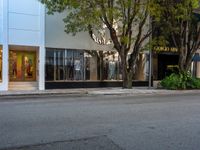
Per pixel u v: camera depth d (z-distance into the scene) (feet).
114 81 94.02
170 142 24.61
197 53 107.55
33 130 28.32
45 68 83.76
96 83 91.30
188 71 96.12
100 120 33.27
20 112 38.91
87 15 74.13
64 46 86.07
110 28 78.84
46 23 83.46
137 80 97.60
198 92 80.64
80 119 33.81
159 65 100.73
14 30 79.61
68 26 78.02
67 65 87.10
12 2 79.30
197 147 23.38
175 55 102.47
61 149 22.63
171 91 81.66
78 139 25.23
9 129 28.68
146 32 94.32
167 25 88.94
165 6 84.79
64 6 74.33
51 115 36.40
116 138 25.58
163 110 41.29
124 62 82.53
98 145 23.61
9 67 82.79
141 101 53.57
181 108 43.57
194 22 94.07
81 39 88.63
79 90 81.00
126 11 80.23
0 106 45.62
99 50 91.66
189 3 83.82
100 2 73.51
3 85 79.05
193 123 32.04
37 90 79.87
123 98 61.05
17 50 83.87
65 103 50.03
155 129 28.96
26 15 80.89
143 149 22.77
